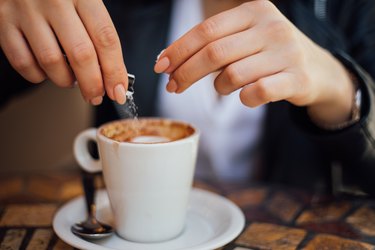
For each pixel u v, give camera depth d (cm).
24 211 44
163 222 38
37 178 53
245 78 38
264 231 41
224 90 40
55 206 46
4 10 38
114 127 41
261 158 71
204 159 72
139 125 43
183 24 74
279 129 68
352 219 43
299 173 69
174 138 42
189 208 45
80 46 36
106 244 38
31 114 81
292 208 46
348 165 55
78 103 81
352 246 38
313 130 53
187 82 39
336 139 51
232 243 38
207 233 40
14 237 39
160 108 73
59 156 82
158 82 71
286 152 68
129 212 38
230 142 71
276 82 38
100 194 46
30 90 77
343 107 51
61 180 52
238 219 40
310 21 67
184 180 38
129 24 73
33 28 37
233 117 70
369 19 70
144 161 36
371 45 67
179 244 38
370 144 51
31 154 82
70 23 36
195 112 71
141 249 37
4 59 67
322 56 46
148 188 37
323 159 69
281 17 40
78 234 38
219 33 38
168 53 39
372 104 50
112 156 37
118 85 38
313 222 43
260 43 39
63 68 38
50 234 40
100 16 37
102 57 37
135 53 72
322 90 46
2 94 71
